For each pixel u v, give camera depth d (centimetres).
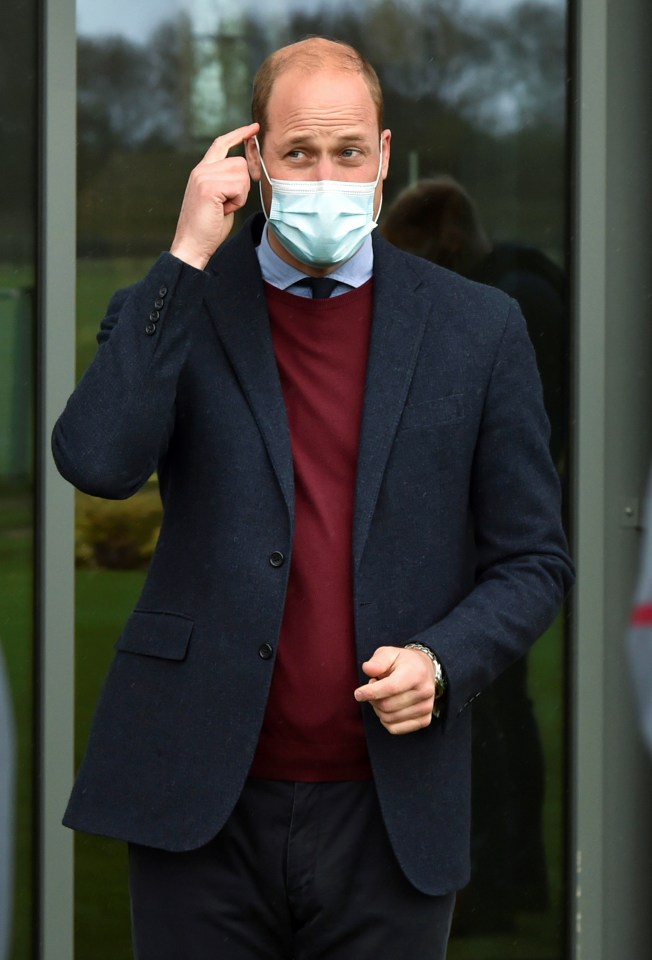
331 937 699
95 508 1007
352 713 684
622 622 1073
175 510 703
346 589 684
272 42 1023
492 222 1059
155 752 685
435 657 661
